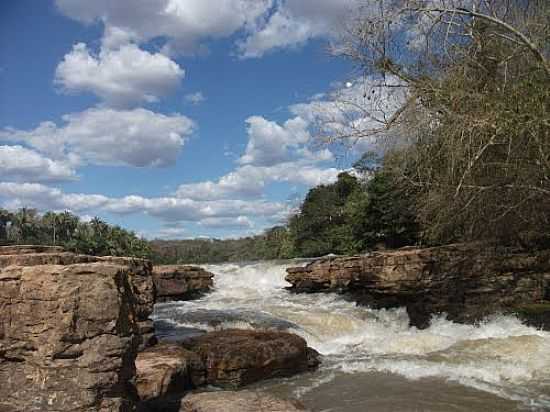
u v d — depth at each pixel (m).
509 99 10.51
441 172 13.02
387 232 27.66
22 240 67.19
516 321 14.23
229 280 26.08
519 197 13.00
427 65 12.59
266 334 10.74
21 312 4.57
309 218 46.44
